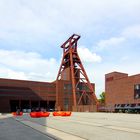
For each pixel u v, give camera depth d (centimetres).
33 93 11238
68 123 2922
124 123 2775
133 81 9694
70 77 12075
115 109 9981
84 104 11775
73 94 11512
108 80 11362
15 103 12031
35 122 3231
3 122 3316
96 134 1734
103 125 2500
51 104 12462
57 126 2492
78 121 3303
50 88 11719
